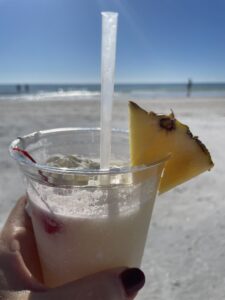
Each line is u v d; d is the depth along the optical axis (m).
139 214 0.14
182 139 0.15
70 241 0.14
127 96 5.02
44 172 0.13
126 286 0.14
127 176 0.13
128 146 0.18
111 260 0.14
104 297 0.13
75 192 0.13
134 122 0.15
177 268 0.40
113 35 0.14
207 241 0.45
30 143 0.17
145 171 0.14
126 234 0.14
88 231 0.14
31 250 0.18
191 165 0.15
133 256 0.15
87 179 0.13
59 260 0.14
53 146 0.18
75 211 0.14
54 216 0.14
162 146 0.15
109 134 0.14
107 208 0.14
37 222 0.15
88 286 0.13
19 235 0.17
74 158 0.17
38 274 0.17
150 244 0.45
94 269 0.14
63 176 0.13
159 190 0.16
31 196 0.15
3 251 0.16
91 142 0.19
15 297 0.14
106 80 0.14
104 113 0.14
